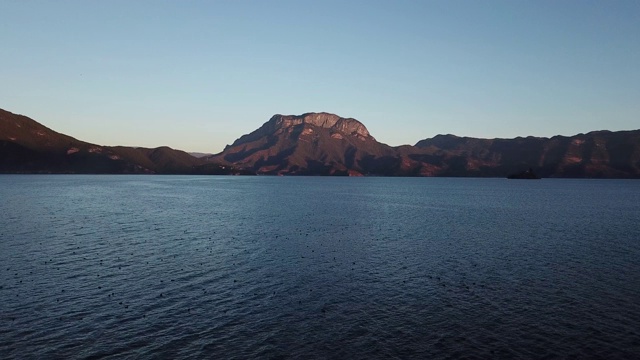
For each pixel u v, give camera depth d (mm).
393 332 24781
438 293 31641
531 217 80875
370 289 32500
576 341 23781
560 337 24250
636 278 35688
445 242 52219
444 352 22500
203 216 76562
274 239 52750
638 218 79375
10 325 24875
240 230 59812
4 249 44125
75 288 31531
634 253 45812
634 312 27906
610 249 48125
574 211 93188
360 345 23172
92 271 36156
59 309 27406
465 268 39031
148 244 48219
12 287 31453
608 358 21938
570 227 66500
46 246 45969
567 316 27250
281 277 35344
